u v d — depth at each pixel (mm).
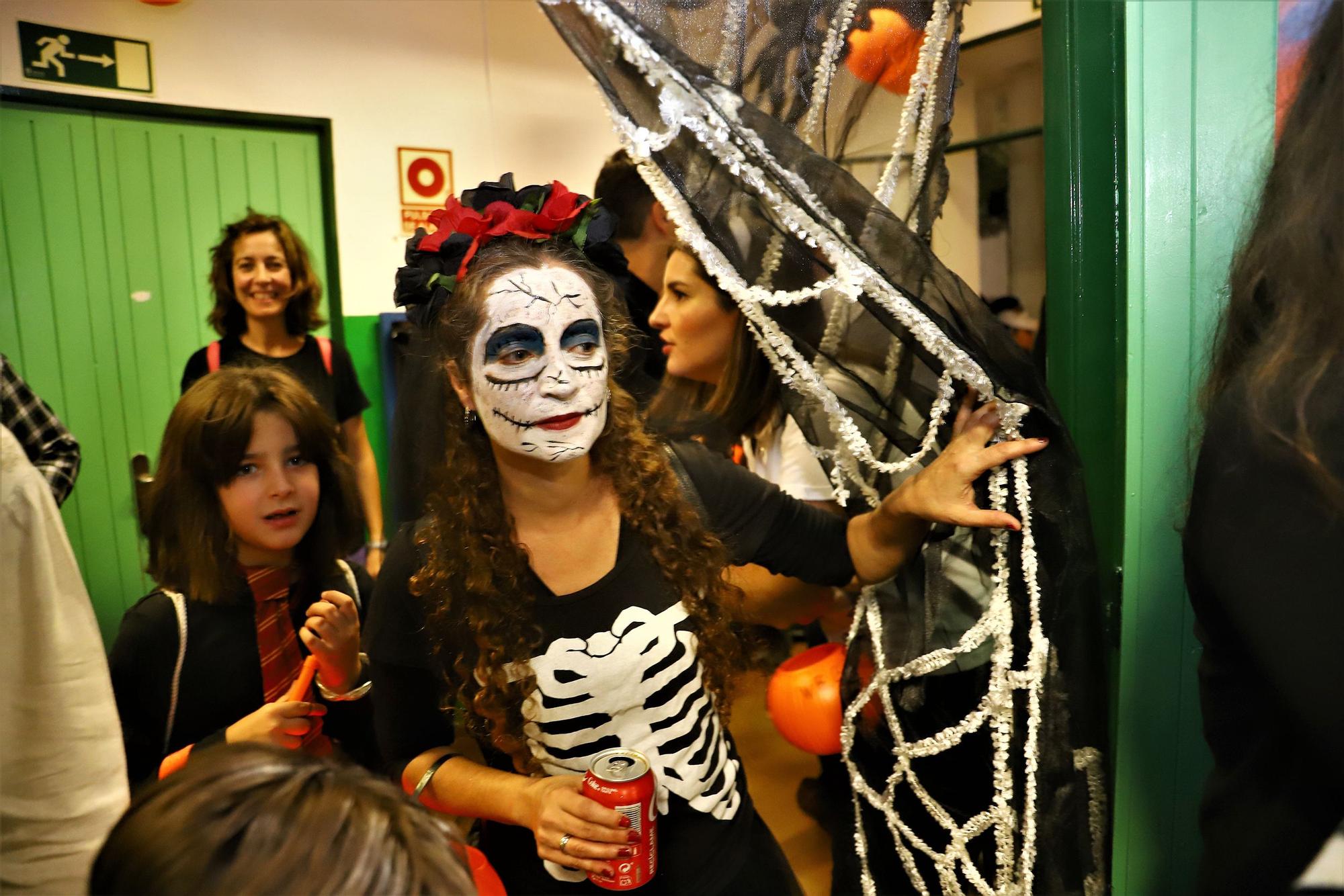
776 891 937
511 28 1508
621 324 905
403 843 439
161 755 975
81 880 735
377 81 1473
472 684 818
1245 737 630
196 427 946
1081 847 978
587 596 822
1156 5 899
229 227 1516
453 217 867
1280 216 623
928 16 924
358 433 1648
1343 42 613
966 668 1082
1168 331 947
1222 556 578
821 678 1210
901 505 973
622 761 792
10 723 704
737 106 807
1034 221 2559
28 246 1441
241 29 1350
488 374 796
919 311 872
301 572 1046
